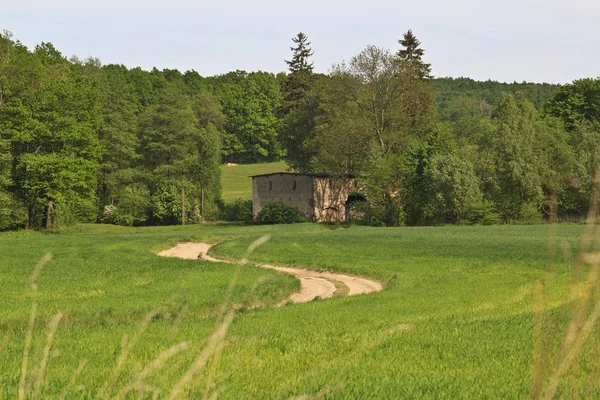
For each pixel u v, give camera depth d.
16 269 37.12
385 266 38.91
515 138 81.19
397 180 85.06
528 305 21.66
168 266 38.78
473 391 10.34
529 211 79.75
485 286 28.58
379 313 20.77
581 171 76.25
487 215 79.94
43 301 24.61
